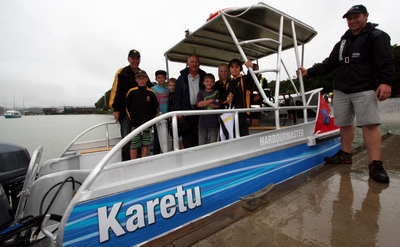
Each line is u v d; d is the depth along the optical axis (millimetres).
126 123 3152
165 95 3652
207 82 2842
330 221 1652
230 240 1476
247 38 3336
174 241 1495
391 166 3057
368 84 2455
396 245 1355
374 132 2523
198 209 1769
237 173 2047
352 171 2779
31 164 1980
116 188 1399
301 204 1938
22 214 1784
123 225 1416
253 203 1889
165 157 1632
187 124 3061
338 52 2764
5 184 2230
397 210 1785
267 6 2451
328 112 3373
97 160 2965
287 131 2627
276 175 2430
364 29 2475
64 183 1778
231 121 2285
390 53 2242
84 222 1296
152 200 1535
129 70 3219
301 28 3119
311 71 3014
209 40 3406
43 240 1751
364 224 1597
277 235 1505
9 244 1397
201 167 1793
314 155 3025
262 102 3494
